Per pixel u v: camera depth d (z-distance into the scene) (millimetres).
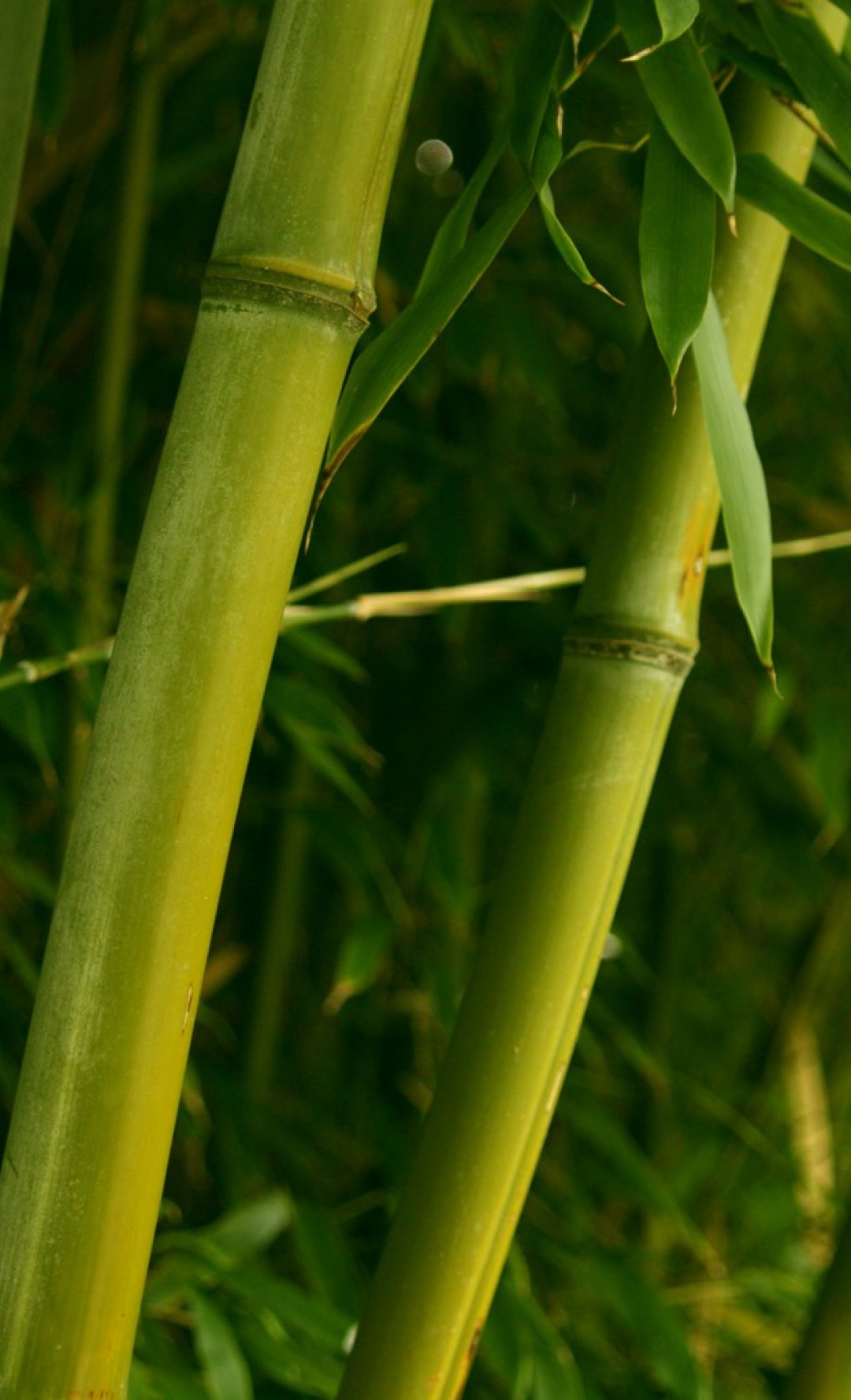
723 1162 2143
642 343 1175
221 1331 1348
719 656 2066
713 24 1125
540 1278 1883
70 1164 1052
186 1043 1066
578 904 1154
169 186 1670
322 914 2008
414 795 1841
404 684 1949
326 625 1815
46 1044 1056
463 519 1720
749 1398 1865
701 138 1067
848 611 2078
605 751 1152
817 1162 2096
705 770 2100
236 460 1046
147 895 1050
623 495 1160
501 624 1915
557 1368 1409
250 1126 1598
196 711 1049
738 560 1075
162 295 1761
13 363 1726
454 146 1774
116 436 1506
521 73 1099
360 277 1052
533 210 1798
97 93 1629
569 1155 1954
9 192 1197
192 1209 1772
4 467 1569
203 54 1717
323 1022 1951
